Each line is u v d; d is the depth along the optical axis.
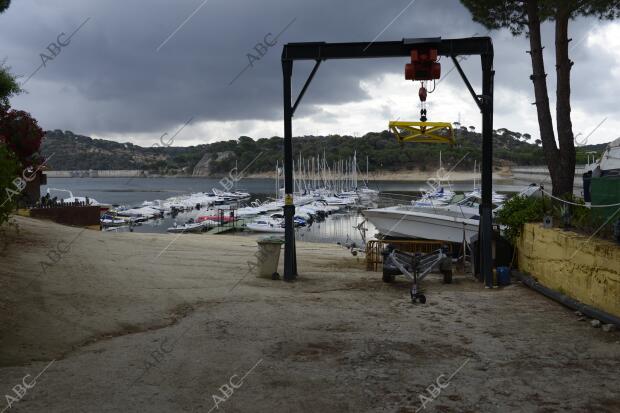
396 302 10.31
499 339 7.57
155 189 178.38
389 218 26.66
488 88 12.39
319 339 7.55
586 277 9.04
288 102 12.89
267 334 7.74
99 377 5.82
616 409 5.09
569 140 14.10
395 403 5.30
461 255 18.56
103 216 68.31
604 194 9.70
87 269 10.91
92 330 7.51
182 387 5.63
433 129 13.06
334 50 12.65
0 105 18.48
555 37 14.15
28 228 16.08
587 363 6.43
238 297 10.26
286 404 5.25
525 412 5.05
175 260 14.32
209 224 58.50
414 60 12.01
